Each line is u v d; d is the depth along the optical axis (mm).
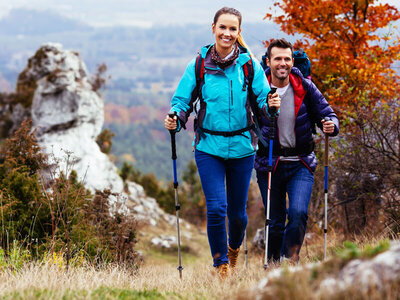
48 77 28406
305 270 2602
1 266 5195
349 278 2418
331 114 5352
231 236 5387
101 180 27156
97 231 7488
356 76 9664
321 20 10820
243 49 4922
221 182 4906
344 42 10953
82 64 30688
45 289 3715
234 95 4781
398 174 7555
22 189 7230
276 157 5379
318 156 8336
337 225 9219
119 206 8484
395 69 9766
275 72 5305
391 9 10852
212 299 3416
